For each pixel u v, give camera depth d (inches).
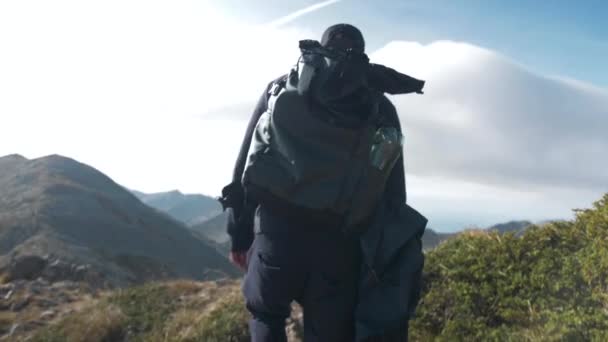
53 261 421.1
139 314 240.7
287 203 85.8
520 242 170.2
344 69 86.7
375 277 86.1
